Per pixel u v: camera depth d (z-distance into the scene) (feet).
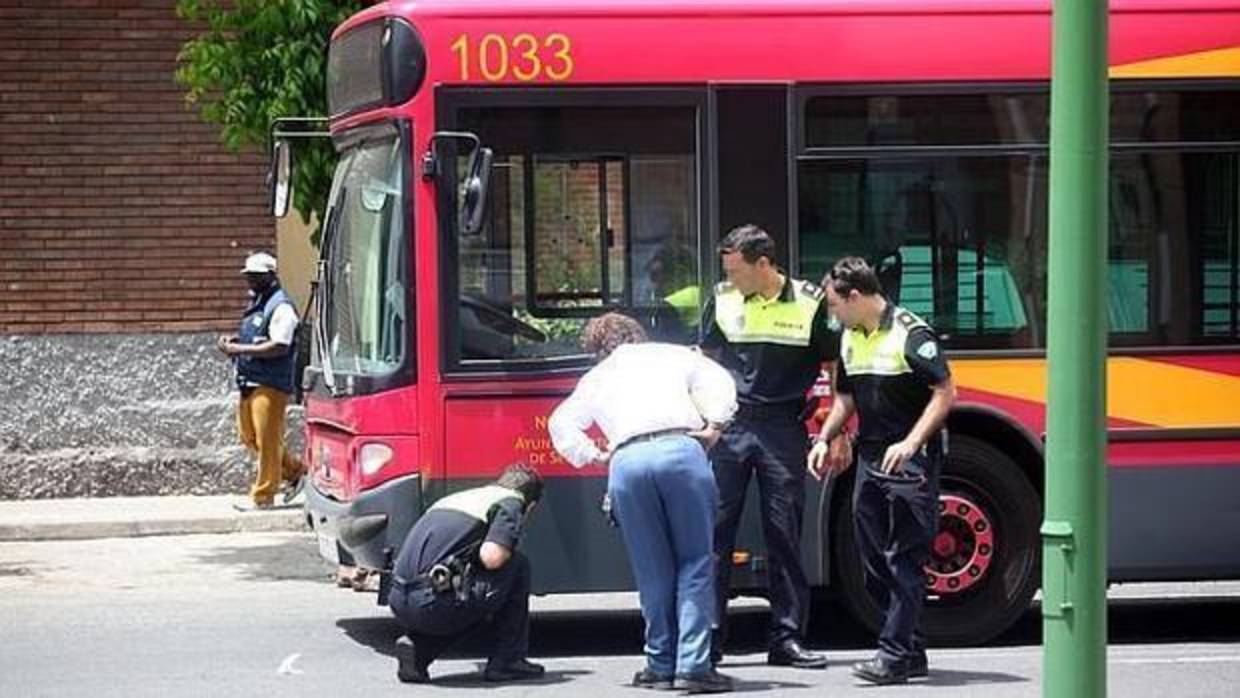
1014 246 44.21
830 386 43.57
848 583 44.29
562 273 43.16
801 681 40.73
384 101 43.21
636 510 39.09
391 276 43.14
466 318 42.88
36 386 73.36
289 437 73.97
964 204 44.21
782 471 40.91
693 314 43.34
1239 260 44.73
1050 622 24.44
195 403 74.28
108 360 73.87
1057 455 24.31
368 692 40.19
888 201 44.09
